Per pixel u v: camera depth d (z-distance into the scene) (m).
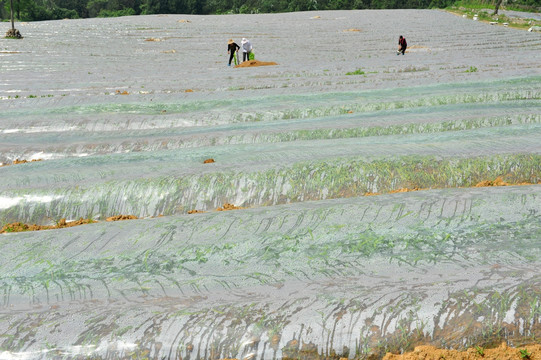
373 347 7.49
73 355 7.52
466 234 9.72
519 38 71.00
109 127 23.77
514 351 7.36
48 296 8.97
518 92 26.50
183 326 7.82
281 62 53.06
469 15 107.25
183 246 10.16
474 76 33.22
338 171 15.03
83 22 109.00
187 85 36.03
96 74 46.38
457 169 15.06
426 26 90.25
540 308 7.65
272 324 7.77
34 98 30.89
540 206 10.47
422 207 10.77
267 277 8.96
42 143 22.02
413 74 36.56
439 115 22.36
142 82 39.06
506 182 14.85
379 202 11.19
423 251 9.32
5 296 9.07
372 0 199.62
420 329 7.57
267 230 10.47
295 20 107.69
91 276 9.45
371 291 8.20
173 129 23.03
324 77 37.34
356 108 25.67
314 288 8.43
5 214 14.35
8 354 7.56
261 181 14.84
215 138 20.61
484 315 7.64
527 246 9.16
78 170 16.22
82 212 14.45
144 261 9.79
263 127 22.66
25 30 92.62
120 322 7.96
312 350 7.52
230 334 7.69
